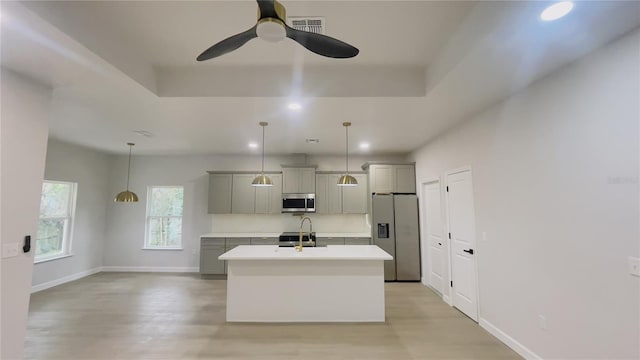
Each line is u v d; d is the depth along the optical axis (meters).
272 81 2.99
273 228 6.47
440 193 4.59
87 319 3.69
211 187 6.20
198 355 2.81
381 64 2.92
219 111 3.47
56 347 2.95
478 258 3.51
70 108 3.38
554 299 2.38
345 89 2.99
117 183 6.51
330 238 5.85
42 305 4.21
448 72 2.48
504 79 2.57
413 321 3.63
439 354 2.82
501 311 3.07
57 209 5.45
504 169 3.03
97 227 6.22
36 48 2.08
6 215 2.33
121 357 2.77
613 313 1.92
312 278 3.68
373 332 3.33
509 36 1.90
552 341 2.40
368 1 2.01
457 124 4.01
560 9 1.60
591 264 2.07
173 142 5.25
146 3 2.02
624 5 1.55
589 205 2.09
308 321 3.63
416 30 2.35
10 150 2.37
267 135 4.71
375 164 5.89
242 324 3.57
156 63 2.88
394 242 5.60
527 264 2.69
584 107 2.13
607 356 1.96
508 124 2.97
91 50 2.13
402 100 3.08
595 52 2.06
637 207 1.79
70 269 5.57
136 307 4.14
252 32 1.50
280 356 2.80
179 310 4.03
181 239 6.45
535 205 2.60
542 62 2.26
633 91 1.81
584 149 2.13
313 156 6.56
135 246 6.42
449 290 4.24
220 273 5.81
